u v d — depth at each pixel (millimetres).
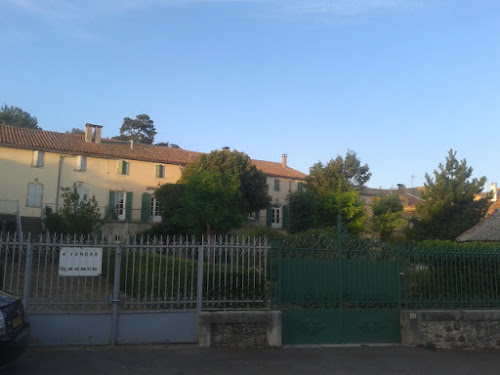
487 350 9609
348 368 7895
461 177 31844
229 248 9414
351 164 48531
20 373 6980
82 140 39250
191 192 29984
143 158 39281
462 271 10312
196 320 9062
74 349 8383
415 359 8617
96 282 11586
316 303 9594
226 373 7379
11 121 65875
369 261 9953
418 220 32500
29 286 8477
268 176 46344
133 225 35125
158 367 7539
